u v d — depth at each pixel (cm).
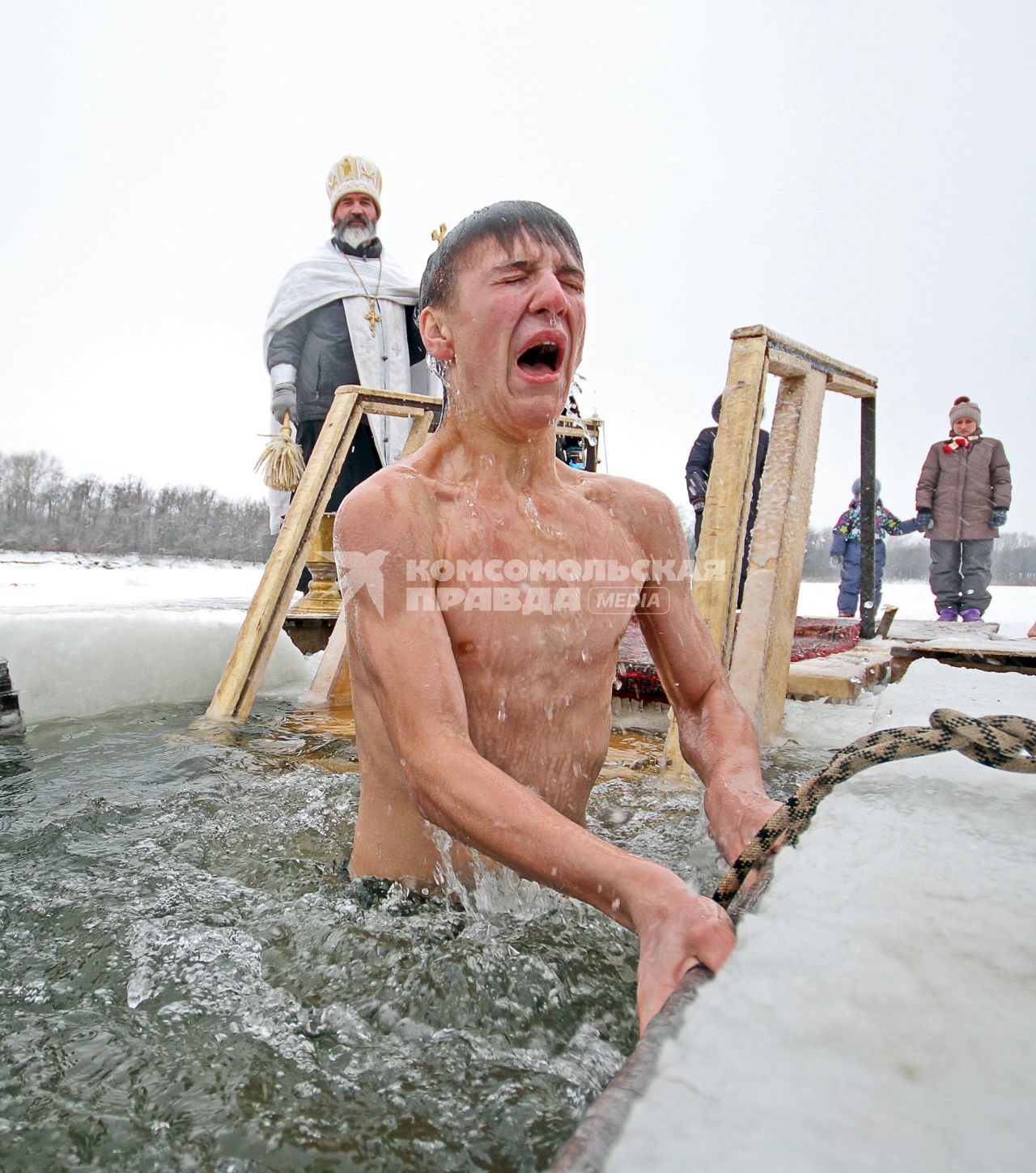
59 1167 83
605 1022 110
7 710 284
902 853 76
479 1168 82
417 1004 113
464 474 141
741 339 275
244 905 147
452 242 138
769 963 59
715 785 137
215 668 380
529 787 143
